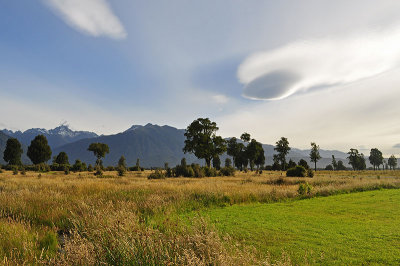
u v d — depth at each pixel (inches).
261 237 277.7
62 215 359.9
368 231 302.0
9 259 184.9
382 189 837.8
